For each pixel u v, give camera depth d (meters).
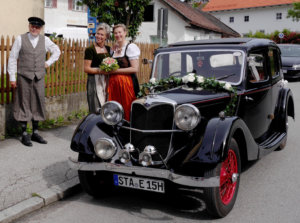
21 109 5.92
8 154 5.55
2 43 6.09
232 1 57.25
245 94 4.60
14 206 3.88
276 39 44.22
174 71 5.11
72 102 7.93
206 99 4.05
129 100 5.20
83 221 3.75
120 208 4.08
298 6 43.53
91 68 5.43
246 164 5.62
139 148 3.96
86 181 4.14
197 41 5.34
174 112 3.76
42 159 5.41
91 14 11.05
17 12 10.83
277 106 5.94
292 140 7.11
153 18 26.09
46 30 18.64
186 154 3.76
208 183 3.43
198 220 3.76
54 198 4.22
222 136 3.52
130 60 5.22
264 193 4.47
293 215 3.86
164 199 4.32
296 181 4.90
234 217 3.81
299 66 16.78
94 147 3.88
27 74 5.79
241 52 4.70
